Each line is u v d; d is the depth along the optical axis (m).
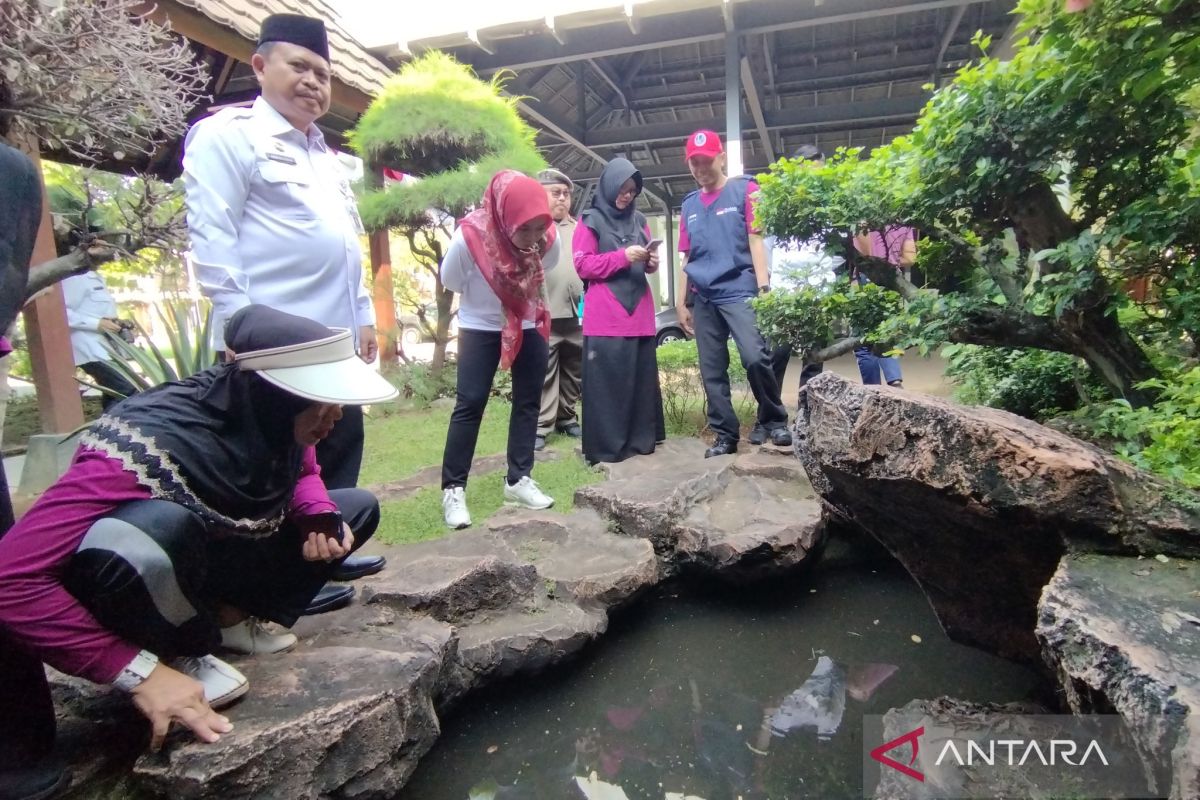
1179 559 1.62
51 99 2.42
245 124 2.16
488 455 4.49
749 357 3.98
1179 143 2.32
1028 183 2.46
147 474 1.41
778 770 2.00
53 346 3.56
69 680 1.85
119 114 2.56
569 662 2.49
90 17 2.37
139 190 3.29
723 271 4.00
